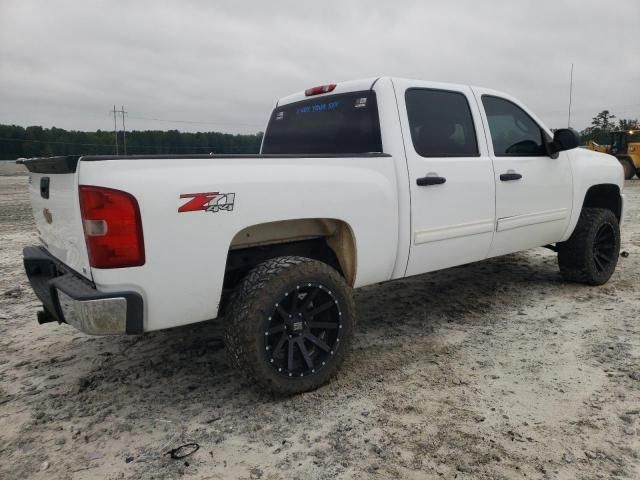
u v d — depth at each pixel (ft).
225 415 9.39
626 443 8.19
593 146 76.48
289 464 7.88
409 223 11.74
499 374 10.75
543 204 15.07
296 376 9.77
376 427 8.82
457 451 8.08
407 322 14.20
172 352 12.42
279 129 15.21
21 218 39.47
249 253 10.82
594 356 11.48
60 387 10.68
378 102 11.83
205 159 8.86
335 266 11.77
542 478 7.39
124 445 8.52
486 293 16.74
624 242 24.93
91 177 7.88
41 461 8.13
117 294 8.11
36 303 16.61
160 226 8.27
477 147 13.51
